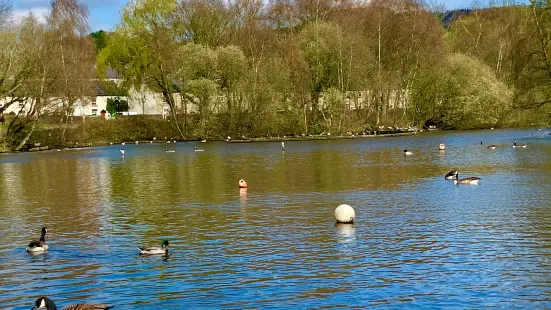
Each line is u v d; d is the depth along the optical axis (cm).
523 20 8862
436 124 12694
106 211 3975
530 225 3191
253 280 2403
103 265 2666
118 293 2302
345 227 3272
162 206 4097
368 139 10544
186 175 5928
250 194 4509
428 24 12469
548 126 8956
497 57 13738
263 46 11700
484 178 5038
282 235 3123
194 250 2872
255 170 6166
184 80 11300
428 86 12238
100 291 2330
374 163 6538
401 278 2380
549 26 7494
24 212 4038
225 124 11425
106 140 11644
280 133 11362
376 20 12338
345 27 12331
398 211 3681
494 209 3647
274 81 11125
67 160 8100
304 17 13062
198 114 11775
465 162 6347
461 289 2242
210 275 2480
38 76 9862
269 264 2608
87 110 14350
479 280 2331
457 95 12075
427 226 3241
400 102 12438
